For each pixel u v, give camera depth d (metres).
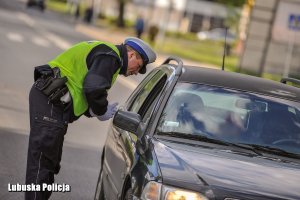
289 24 53.81
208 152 8.59
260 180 7.87
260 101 9.79
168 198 7.59
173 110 9.36
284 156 9.00
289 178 8.09
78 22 103.69
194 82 9.87
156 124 9.16
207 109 9.46
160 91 9.89
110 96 29.75
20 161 14.78
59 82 9.73
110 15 139.38
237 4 91.81
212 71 10.52
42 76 9.84
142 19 85.62
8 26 64.94
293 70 54.94
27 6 113.06
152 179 7.82
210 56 86.12
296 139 9.31
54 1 164.50
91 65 9.84
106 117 10.01
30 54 41.22
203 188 7.59
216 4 133.25
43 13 108.31
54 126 9.73
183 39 118.56
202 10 133.50
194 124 9.21
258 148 9.05
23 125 18.86
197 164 8.06
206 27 133.88
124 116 9.06
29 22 78.06
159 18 128.75
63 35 67.62
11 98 23.16
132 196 8.10
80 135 19.33
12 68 32.16
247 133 9.25
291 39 54.81
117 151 10.07
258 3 55.12
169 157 8.20
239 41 92.25
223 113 9.44
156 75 10.95
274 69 55.44
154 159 8.16
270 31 55.12
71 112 9.88
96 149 17.62
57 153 9.88
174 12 131.88
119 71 10.02
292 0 54.22
